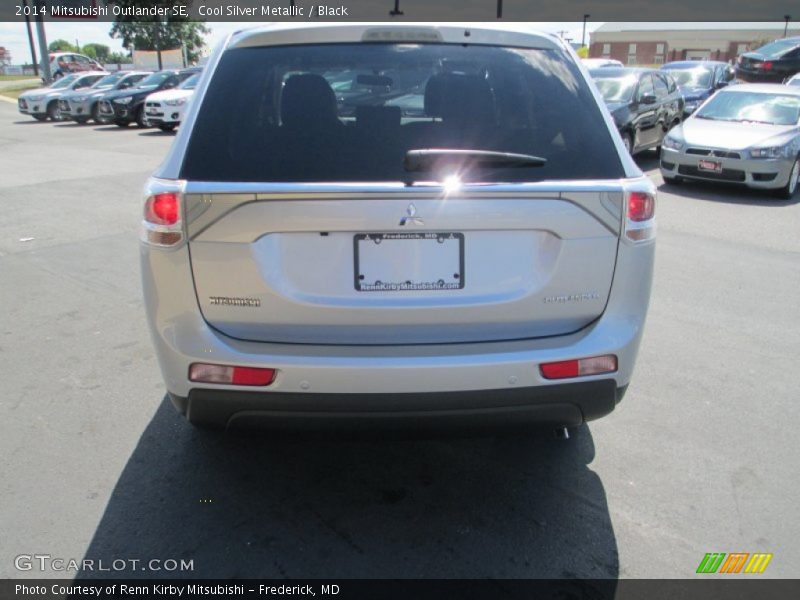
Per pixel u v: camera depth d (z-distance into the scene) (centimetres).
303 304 238
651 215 254
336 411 241
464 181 236
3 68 6700
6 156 1427
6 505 284
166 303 242
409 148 245
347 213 232
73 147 1597
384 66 266
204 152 241
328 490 298
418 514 283
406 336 245
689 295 544
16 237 724
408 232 236
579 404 253
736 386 391
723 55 6106
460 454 327
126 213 846
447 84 262
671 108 1370
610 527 274
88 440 334
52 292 550
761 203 925
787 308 516
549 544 264
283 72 262
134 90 2127
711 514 282
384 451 329
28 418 354
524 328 250
